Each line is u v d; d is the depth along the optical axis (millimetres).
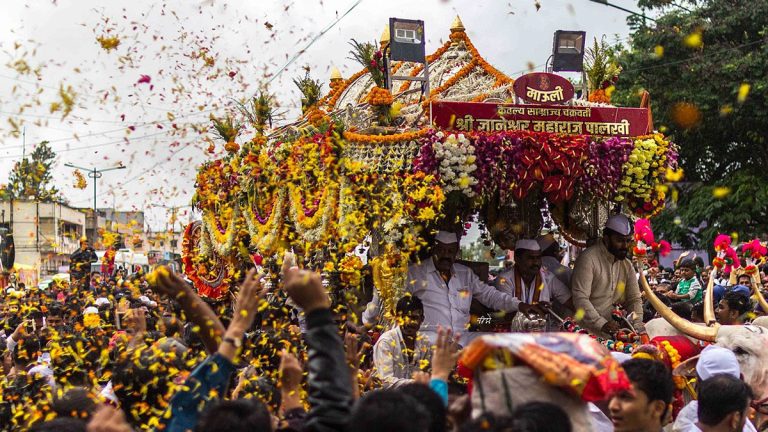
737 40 19547
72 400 4375
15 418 4996
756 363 5898
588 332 8023
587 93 8602
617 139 7566
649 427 4086
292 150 8016
